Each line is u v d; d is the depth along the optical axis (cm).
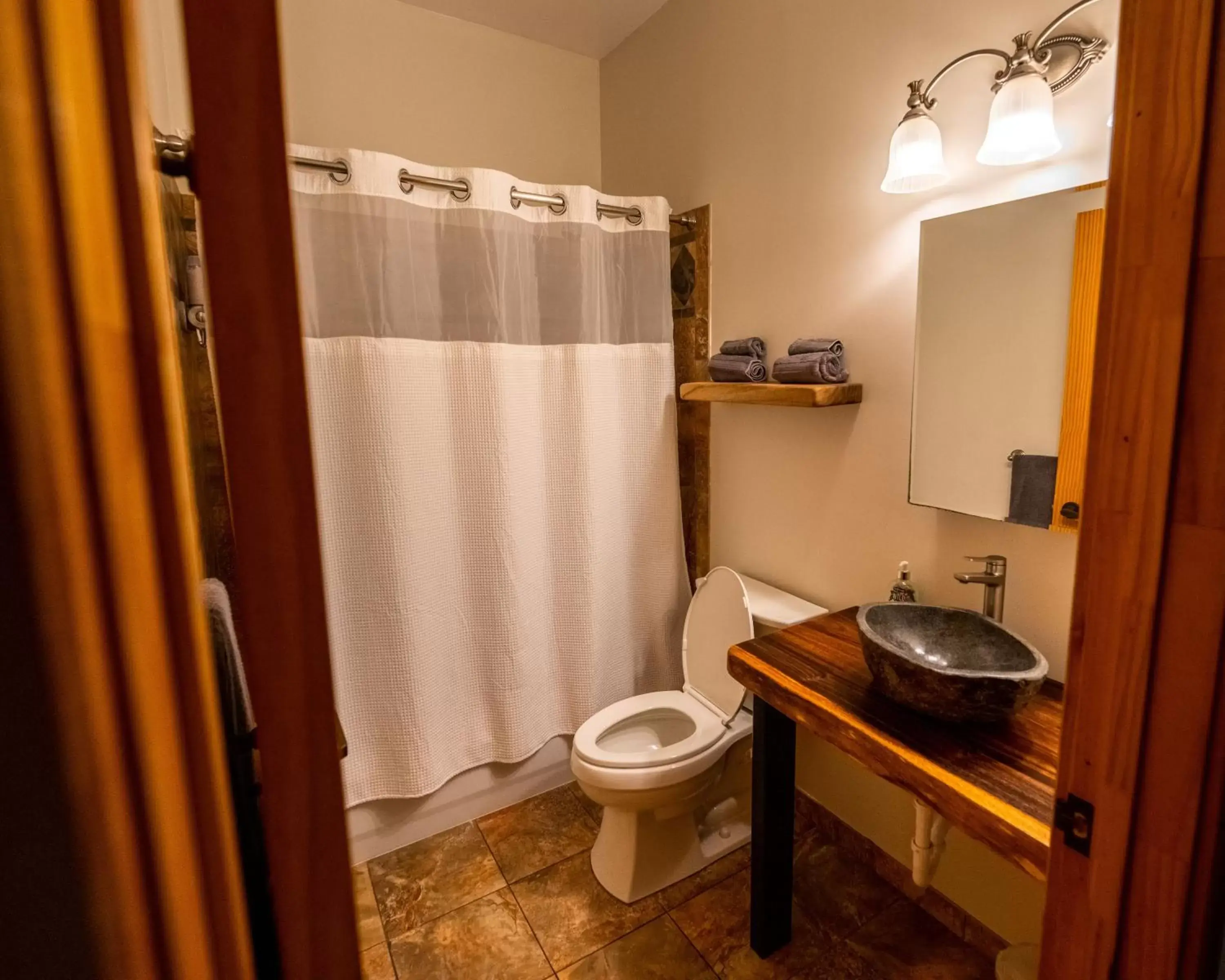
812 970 154
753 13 187
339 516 177
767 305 194
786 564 199
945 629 141
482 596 201
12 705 29
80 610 29
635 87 237
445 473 191
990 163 126
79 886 31
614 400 214
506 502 195
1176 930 55
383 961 160
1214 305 49
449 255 182
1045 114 116
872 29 155
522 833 204
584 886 182
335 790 39
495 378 188
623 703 198
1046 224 125
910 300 153
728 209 204
